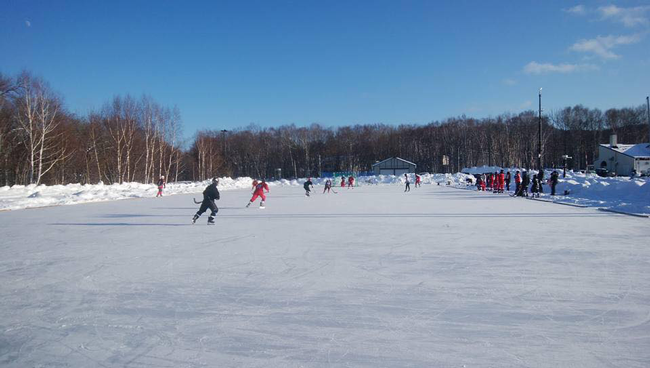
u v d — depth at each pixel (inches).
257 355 128.5
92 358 128.8
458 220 493.4
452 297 186.4
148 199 1084.5
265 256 289.3
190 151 3336.6
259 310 172.6
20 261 281.7
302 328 151.2
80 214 645.9
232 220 535.2
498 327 149.2
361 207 721.6
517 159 3503.9
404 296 189.2
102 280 227.6
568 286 201.3
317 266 255.0
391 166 3161.9
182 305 181.0
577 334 141.9
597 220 467.8
